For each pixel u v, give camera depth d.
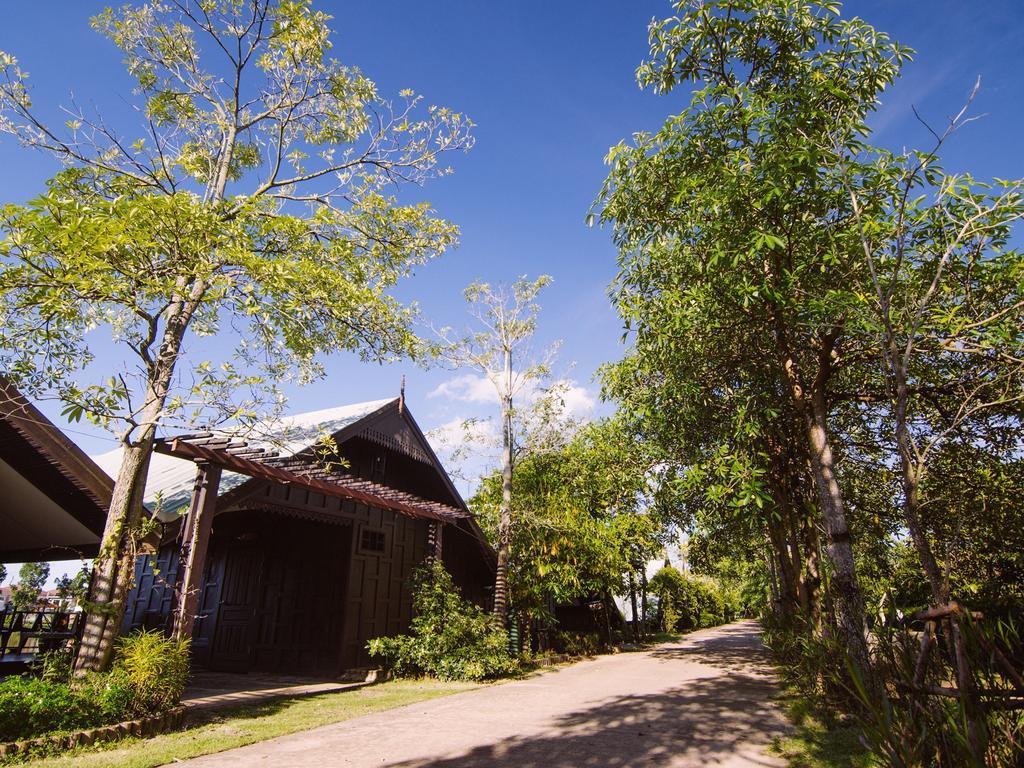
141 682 6.68
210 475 8.41
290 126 10.92
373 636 13.02
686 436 10.09
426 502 14.38
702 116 6.90
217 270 7.89
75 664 6.94
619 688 10.70
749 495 7.54
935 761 3.71
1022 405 7.00
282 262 7.62
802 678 9.18
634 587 25.81
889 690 4.46
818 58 6.69
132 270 7.03
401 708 8.70
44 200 6.03
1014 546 7.94
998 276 5.92
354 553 12.92
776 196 6.03
